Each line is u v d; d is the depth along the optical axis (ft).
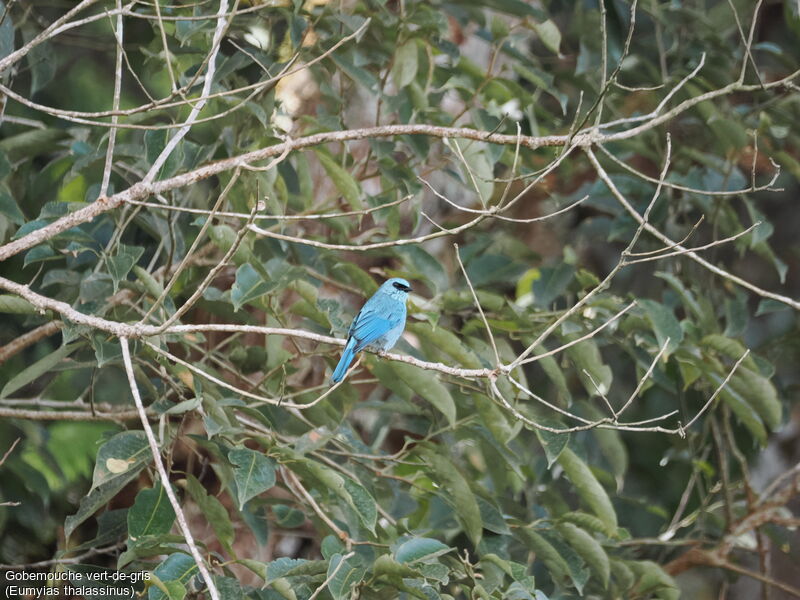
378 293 35.27
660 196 44.73
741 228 43.52
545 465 44.68
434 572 27.61
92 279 35.40
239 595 27.78
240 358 37.17
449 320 43.45
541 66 53.26
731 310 42.55
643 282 58.29
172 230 35.91
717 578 61.05
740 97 59.31
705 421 46.68
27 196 42.93
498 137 31.30
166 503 30.45
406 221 51.29
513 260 43.09
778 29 59.57
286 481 34.99
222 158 42.37
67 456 47.19
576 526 34.96
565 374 53.72
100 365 30.99
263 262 38.88
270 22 39.58
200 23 35.58
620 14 48.14
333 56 36.52
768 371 38.58
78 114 27.81
